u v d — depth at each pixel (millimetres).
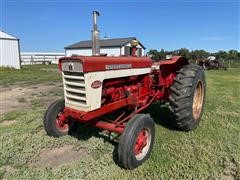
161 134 4480
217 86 11273
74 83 3488
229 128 4820
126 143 3223
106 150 3865
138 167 3391
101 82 3529
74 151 3928
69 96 3625
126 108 4227
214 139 4277
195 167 3344
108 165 3449
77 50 39812
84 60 3264
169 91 4680
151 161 3537
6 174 3287
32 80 13883
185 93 4297
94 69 3396
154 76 4812
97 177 3180
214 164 3461
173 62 4656
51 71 21516
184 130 4602
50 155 3812
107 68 3600
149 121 3537
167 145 4020
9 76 16094
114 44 33844
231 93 9000
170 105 4422
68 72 3537
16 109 6668
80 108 3508
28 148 3953
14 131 4664
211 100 7402
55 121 4250
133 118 3434
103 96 3666
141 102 4387
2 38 21531
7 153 3771
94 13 3945
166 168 3354
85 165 3449
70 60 3426
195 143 4086
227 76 16984
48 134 4266
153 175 3211
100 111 3588
